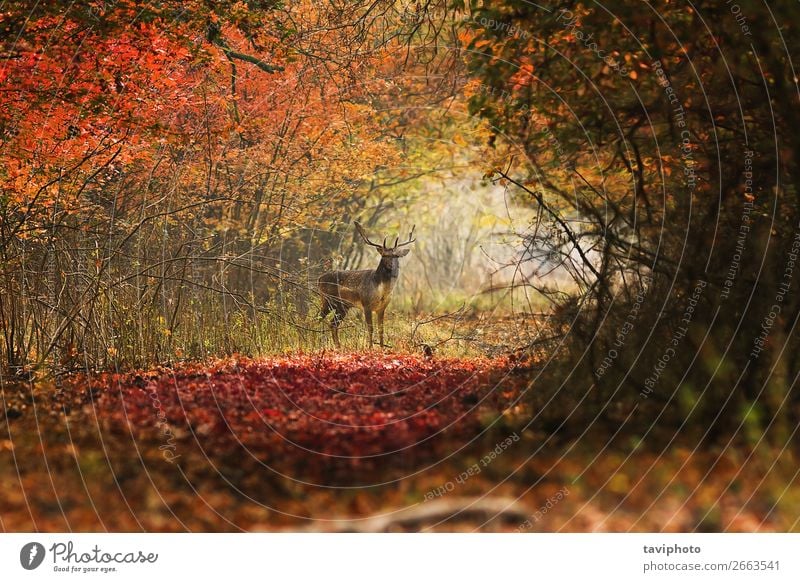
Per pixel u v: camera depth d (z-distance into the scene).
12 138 11.43
